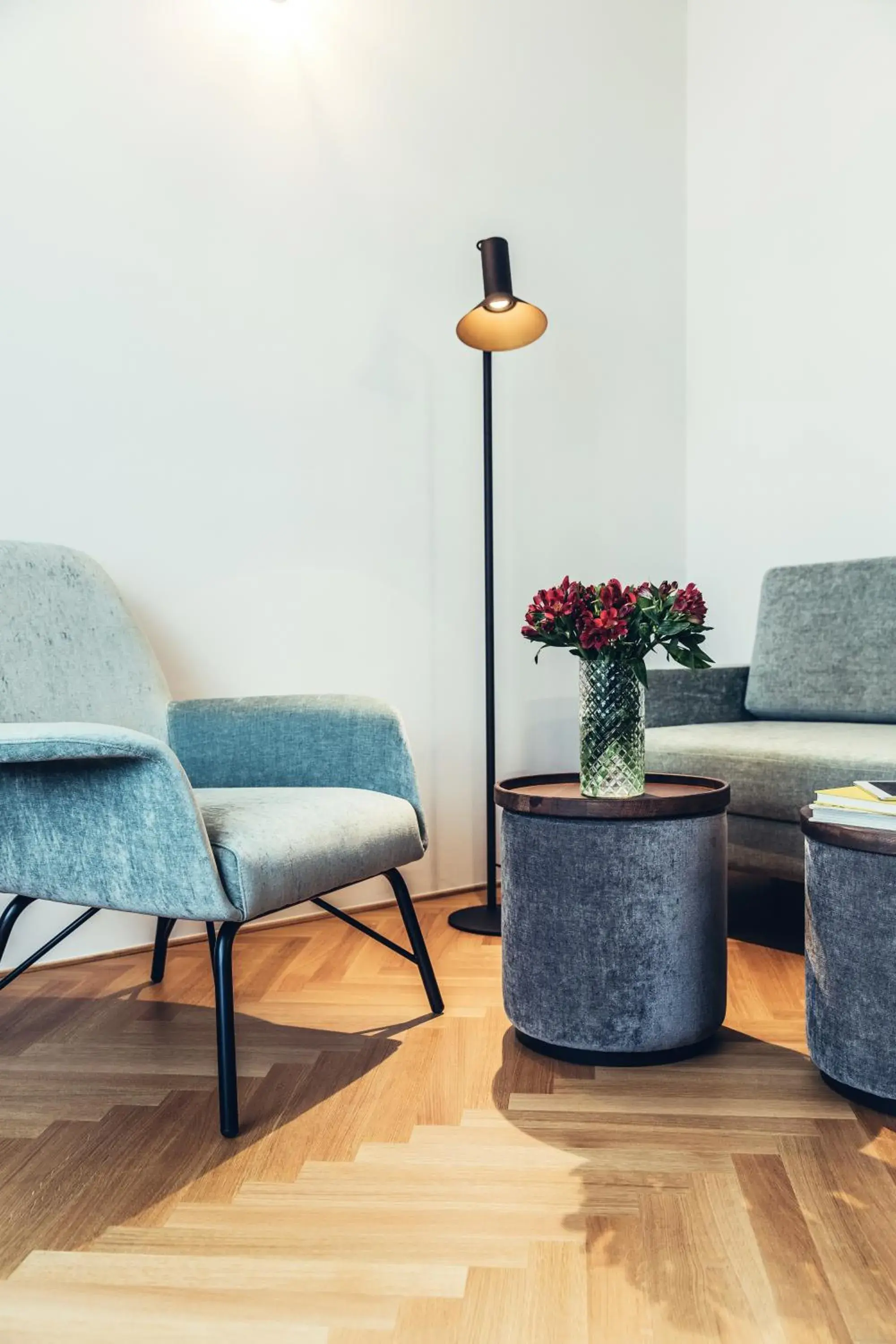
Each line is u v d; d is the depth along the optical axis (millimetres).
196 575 2250
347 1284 958
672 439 3186
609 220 3012
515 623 2795
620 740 1511
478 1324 898
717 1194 1108
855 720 2414
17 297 2012
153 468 2186
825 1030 1370
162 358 2199
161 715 1816
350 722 1734
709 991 1495
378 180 2535
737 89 3051
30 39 2029
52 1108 1353
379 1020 1690
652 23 3115
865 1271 967
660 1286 947
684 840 1455
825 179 2803
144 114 2174
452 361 2666
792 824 1983
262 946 2158
